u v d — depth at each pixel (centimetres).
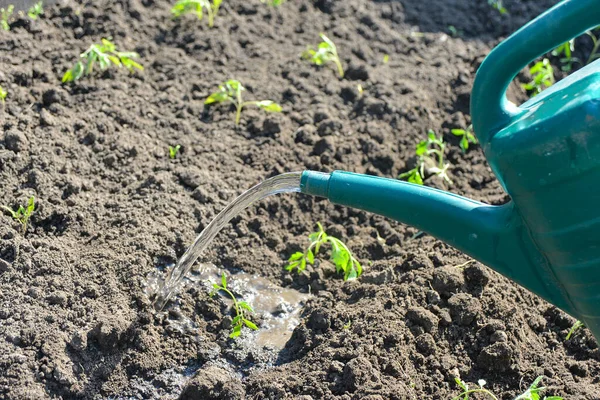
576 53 241
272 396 163
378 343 167
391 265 183
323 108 213
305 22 236
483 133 142
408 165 207
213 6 234
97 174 194
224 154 202
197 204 192
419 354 168
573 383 165
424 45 235
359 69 222
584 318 144
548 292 145
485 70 139
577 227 137
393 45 234
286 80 220
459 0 255
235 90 213
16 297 171
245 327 177
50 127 198
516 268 144
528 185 137
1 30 214
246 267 186
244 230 191
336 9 242
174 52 222
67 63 212
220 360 172
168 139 203
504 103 141
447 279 175
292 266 184
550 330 174
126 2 229
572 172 134
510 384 167
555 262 141
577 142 133
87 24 223
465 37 243
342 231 193
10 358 163
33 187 188
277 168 201
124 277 177
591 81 138
